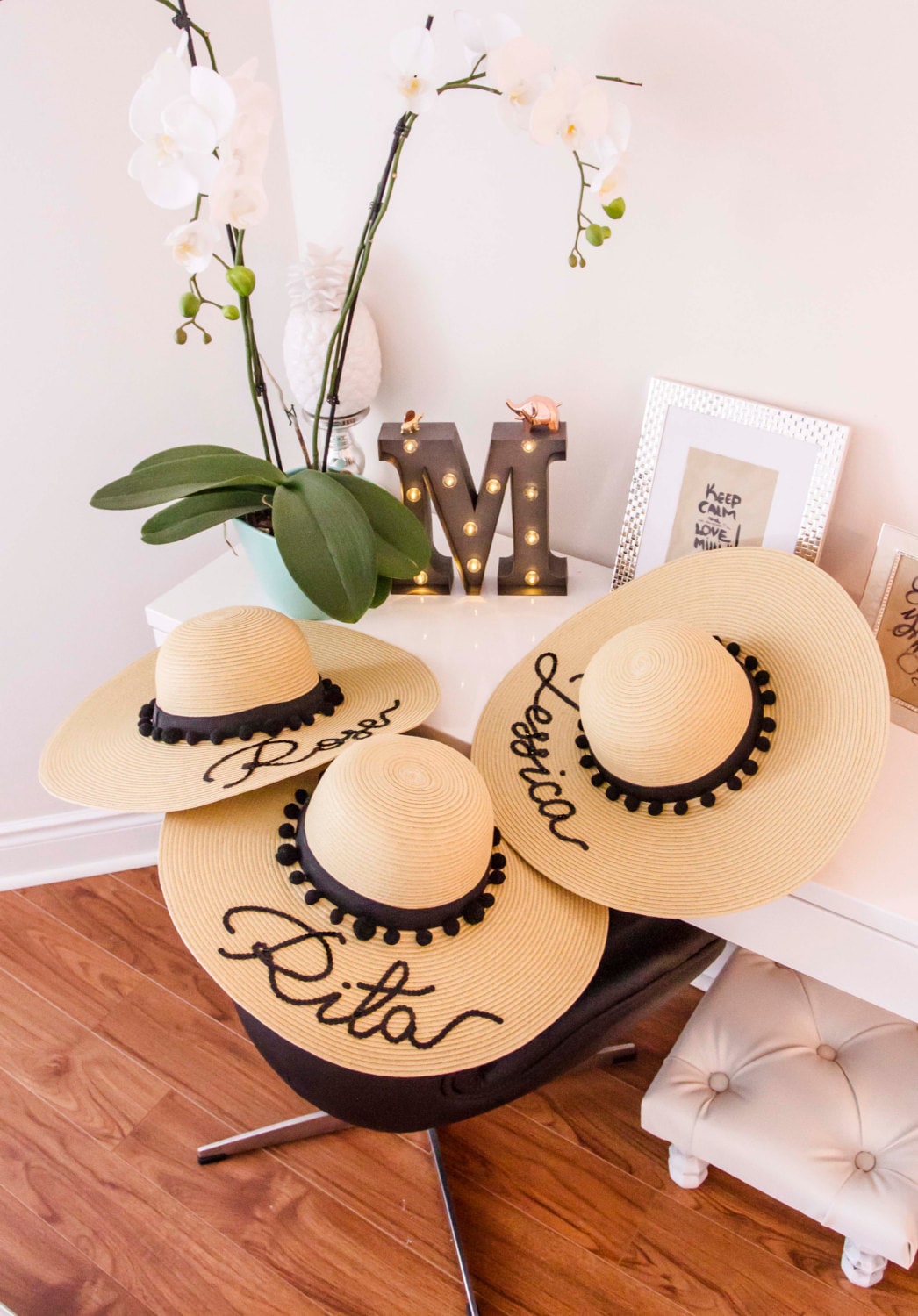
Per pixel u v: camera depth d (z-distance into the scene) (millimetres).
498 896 990
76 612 1641
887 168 1001
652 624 1041
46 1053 1589
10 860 1833
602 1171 1440
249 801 1079
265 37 1364
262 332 1567
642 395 1306
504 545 1539
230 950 921
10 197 1287
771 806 970
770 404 1194
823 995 1290
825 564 1248
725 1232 1371
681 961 1104
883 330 1076
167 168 959
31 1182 1428
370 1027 879
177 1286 1318
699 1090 1218
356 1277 1328
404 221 1390
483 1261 1340
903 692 1164
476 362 1438
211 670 1056
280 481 1262
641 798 1021
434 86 1045
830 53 982
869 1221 1090
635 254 1209
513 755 1111
